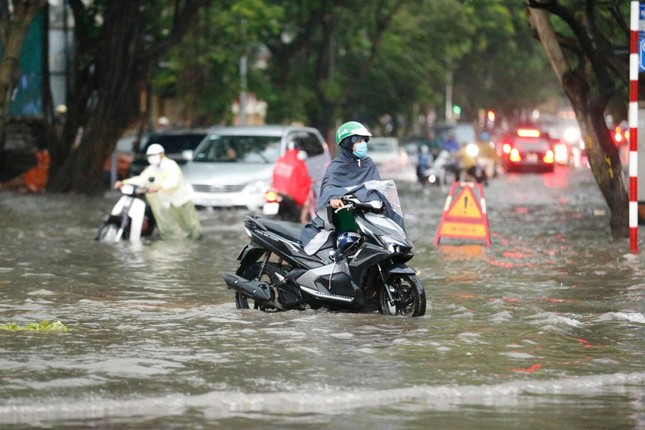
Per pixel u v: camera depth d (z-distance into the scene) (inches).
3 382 747.4
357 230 1043.9
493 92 7490.2
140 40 3132.4
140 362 818.2
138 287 1249.4
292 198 2079.2
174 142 3070.9
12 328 958.4
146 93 3779.5
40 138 3538.4
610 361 836.6
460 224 1759.4
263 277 1209.4
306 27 4611.2
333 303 1050.7
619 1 1910.7
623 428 654.5
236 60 4099.4
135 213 1790.1
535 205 2751.0
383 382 761.0
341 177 1036.5
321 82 4697.3
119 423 658.2
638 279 1315.2
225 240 1817.2
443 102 6112.2
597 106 1756.9
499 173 4788.4
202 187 2381.9
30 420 663.8
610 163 1769.2
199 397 710.5
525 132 4931.1
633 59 1544.0
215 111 4119.1
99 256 1568.7
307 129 2615.7
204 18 3909.9
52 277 1327.5
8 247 1675.7
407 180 4370.1
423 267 1445.6
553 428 653.3
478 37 5738.2
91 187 3105.3
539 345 900.0
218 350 869.2
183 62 3941.9
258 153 2480.3
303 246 1063.6
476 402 715.4
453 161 3932.1
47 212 2401.6
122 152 3580.2
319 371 794.2
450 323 1002.1
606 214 2422.5
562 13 1734.7
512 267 1440.7
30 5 2637.8
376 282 1053.2
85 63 3265.3
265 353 858.1
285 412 686.5
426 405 706.2
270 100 4458.7
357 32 4813.0
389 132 6412.4
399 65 5364.2
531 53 6899.6
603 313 1063.0
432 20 5221.5
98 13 3255.4
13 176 3351.4
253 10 3927.2
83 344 889.5
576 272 1384.1
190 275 1362.0
